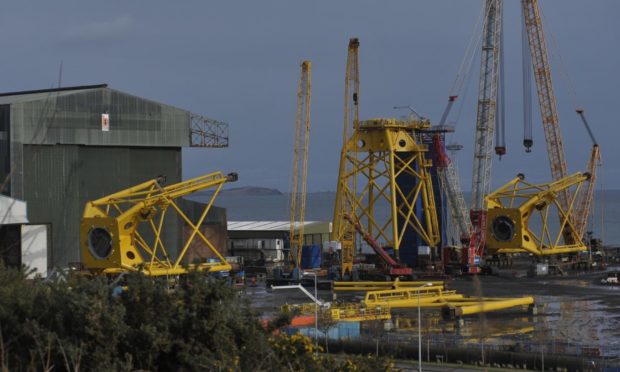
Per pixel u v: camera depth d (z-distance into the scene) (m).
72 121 140.38
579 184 197.38
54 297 24.80
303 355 28.34
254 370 23.58
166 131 152.00
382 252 178.50
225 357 23.48
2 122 131.38
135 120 148.62
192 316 24.92
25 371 22.58
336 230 192.62
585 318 115.69
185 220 142.75
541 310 125.19
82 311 23.89
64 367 23.64
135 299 25.22
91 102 142.88
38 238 134.38
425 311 122.25
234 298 26.22
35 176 134.50
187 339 24.94
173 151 154.38
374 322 107.25
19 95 158.62
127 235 130.88
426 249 197.25
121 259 127.75
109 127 145.12
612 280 166.00
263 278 179.38
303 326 89.81
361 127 191.75
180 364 24.77
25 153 132.50
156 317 25.11
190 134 155.88
